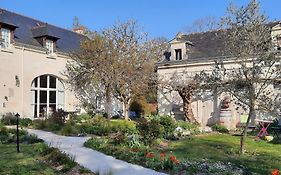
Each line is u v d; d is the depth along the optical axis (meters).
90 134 14.61
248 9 10.15
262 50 9.86
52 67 24.34
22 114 21.66
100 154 9.30
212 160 9.03
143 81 21.72
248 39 9.87
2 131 13.40
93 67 20.83
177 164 7.73
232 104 20.72
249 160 9.36
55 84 24.89
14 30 21.41
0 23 20.27
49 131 15.59
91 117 20.45
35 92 23.20
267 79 9.95
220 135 16.08
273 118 18.47
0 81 20.12
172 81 23.19
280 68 9.73
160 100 24.91
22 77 21.81
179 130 15.66
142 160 8.27
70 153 9.36
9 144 11.02
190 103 22.55
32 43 23.14
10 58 20.95
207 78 11.14
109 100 21.50
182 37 26.66
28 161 8.13
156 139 11.82
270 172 7.70
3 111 20.19
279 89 12.62
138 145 10.40
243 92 10.43
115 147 9.84
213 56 22.77
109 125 15.91
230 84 10.39
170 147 11.46
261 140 14.35
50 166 7.73
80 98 25.92
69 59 25.67
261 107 10.44
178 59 24.88
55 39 24.62
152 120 13.42
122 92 21.64
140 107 28.64
